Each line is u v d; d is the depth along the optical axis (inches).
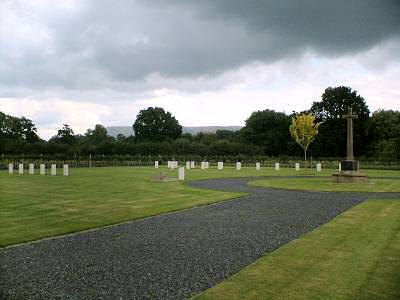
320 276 390.6
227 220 699.4
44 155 3041.3
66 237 560.7
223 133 5856.3
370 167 2723.9
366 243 522.3
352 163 1555.1
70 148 3326.8
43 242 530.3
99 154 3373.5
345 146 4045.3
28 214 735.1
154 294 345.1
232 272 406.0
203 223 669.9
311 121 2677.2
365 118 4025.6
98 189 1187.9
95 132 5452.8
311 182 1504.7
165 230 610.5
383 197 1048.8
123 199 961.5
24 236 557.6
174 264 431.5
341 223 662.5
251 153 3794.3
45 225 634.8
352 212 780.0
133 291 351.9
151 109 5629.9
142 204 880.3
